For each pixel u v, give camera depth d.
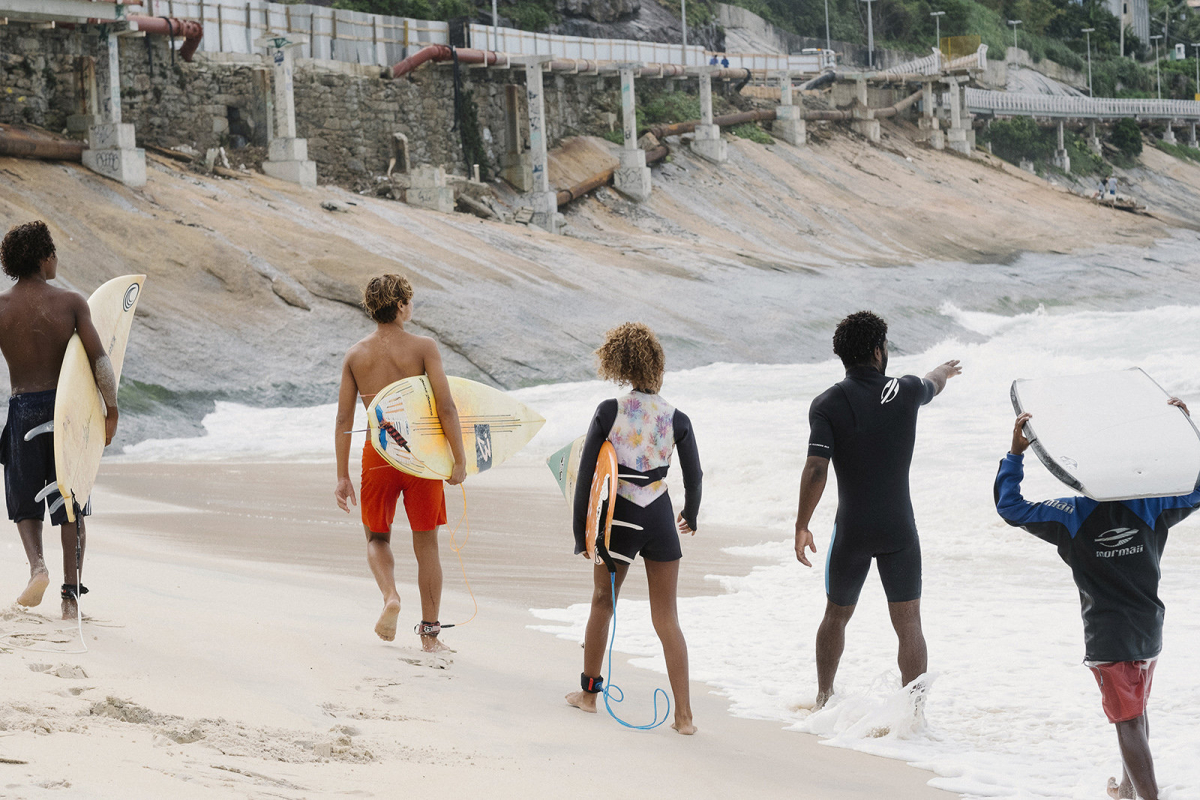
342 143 47.31
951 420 23.44
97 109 36.72
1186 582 10.41
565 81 59.53
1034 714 6.36
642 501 5.77
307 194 41.50
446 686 5.95
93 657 5.28
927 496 15.09
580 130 60.38
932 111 86.50
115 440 24.27
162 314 29.75
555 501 16.00
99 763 3.72
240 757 4.12
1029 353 39.12
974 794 4.96
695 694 6.66
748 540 13.29
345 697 5.37
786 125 72.69
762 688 6.89
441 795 4.00
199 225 34.25
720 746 5.43
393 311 6.97
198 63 42.78
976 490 15.34
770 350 38.84
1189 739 5.83
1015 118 100.19
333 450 23.78
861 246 61.22
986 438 20.50
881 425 6.12
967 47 87.81
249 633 6.36
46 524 11.17
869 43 104.00
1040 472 16.42
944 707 6.54
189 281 31.66
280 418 27.45
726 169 64.12
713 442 19.73
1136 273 64.94
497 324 34.66
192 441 25.03
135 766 3.76
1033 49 133.62
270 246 34.66
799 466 17.44
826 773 5.11
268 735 4.49
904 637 6.20
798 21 108.88
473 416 7.06
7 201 31.08
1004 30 130.00
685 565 11.66
